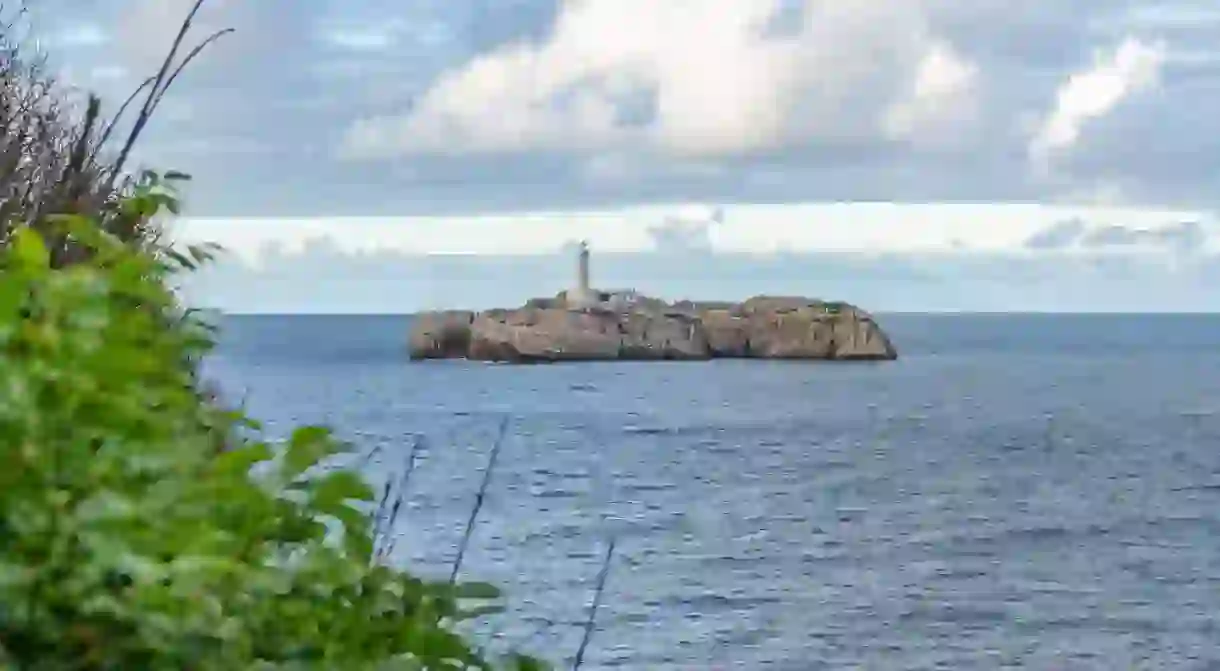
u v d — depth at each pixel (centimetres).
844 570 10581
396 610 670
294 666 603
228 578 577
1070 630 9219
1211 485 16638
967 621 9300
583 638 943
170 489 559
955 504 14762
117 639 512
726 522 12075
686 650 7769
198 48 960
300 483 667
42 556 509
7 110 971
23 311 573
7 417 527
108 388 562
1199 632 9144
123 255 705
